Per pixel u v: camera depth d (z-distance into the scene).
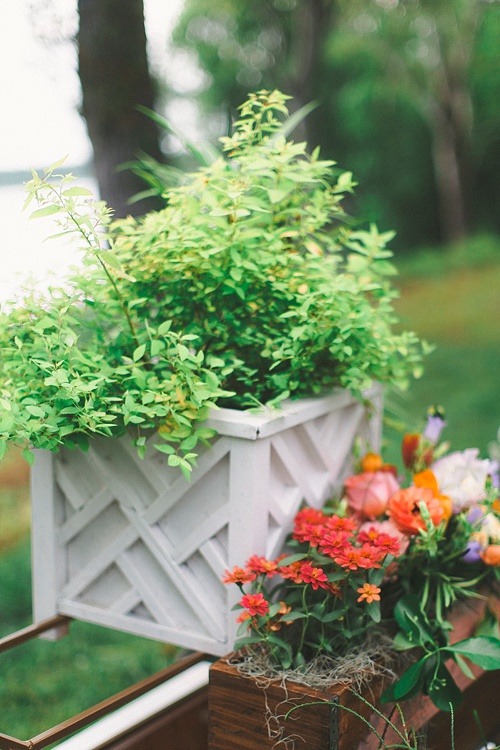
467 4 12.65
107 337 1.54
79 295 1.42
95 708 1.33
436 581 1.48
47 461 1.59
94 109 2.67
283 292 1.48
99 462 1.51
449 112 15.27
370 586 1.25
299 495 1.50
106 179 2.72
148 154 2.73
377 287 1.55
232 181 1.41
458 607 1.52
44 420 1.29
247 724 1.23
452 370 6.76
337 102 15.84
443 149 15.64
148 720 1.67
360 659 1.27
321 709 1.15
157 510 1.46
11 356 1.43
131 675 2.83
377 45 13.40
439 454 1.71
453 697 1.29
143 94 2.71
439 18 11.06
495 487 1.63
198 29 12.98
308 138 9.17
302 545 1.44
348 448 1.69
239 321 1.51
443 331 8.31
